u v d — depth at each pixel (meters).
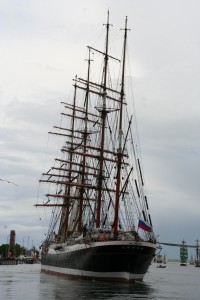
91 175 117.62
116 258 72.75
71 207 119.06
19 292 60.09
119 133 87.88
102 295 56.56
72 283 73.81
